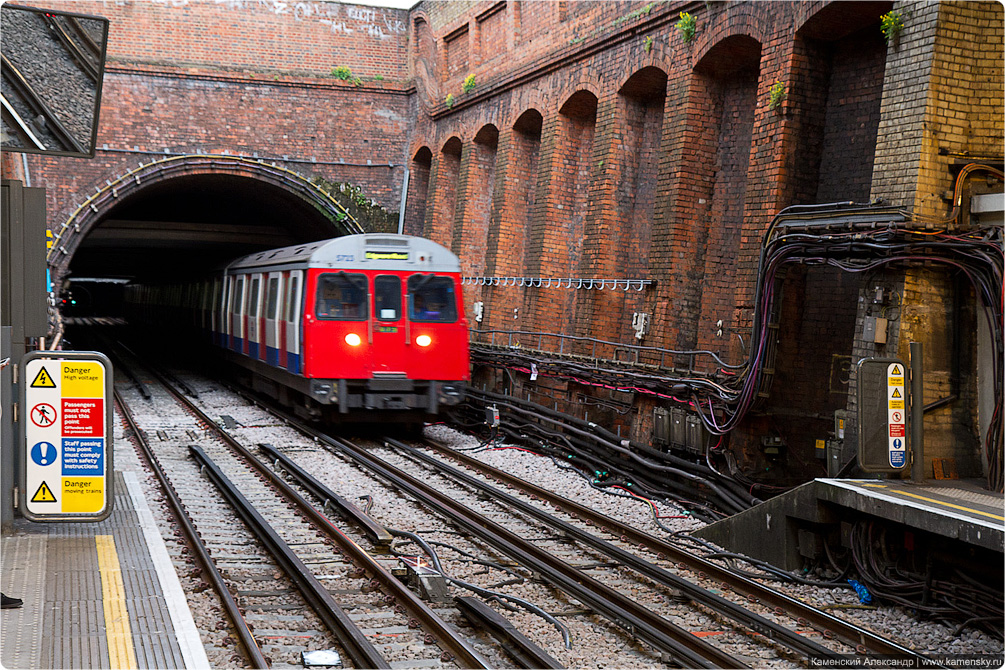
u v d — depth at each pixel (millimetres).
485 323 20719
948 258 9180
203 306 27406
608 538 9773
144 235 30125
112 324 60375
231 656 6016
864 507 7902
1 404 7816
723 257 14031
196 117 25156
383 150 26500
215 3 25281
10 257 8219
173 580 6594
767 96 12328
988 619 6977
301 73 25766
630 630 6812
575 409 15328
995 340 8836
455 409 18938
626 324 16031
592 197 16797
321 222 27516
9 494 7910
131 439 15336
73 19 7996
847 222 9672
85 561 7035
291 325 16172
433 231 24328
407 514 10531
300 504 10508
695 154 14242
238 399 21672
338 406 15602
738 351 12539
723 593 7926
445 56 24156
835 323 11680
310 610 7109
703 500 11680
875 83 11570
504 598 7398
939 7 9453
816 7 11453
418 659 6113
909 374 8695
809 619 7199
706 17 13742
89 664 5055
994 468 8344
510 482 12586
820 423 11766
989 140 9586
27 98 8328
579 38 17391
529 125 20422
